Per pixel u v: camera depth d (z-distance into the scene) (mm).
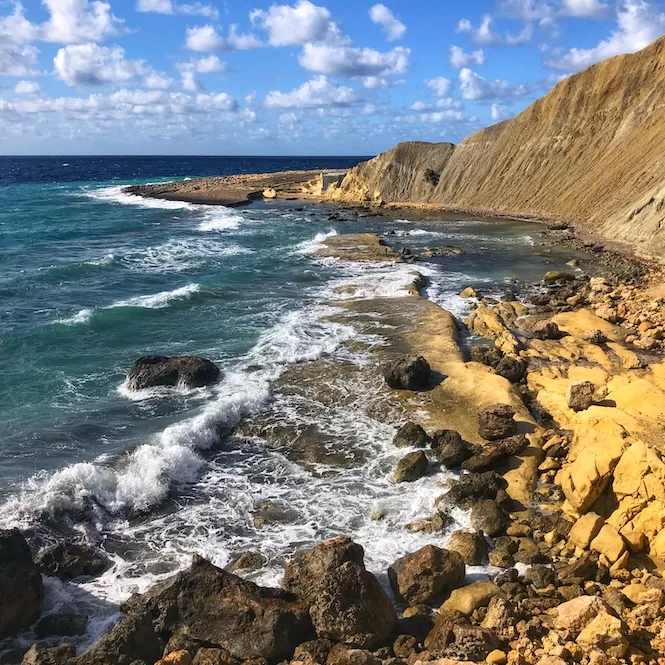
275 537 11234
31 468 13078
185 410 15969
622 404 14672
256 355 19719
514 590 9367
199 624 8836
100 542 11102
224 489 12820
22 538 9547
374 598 8766
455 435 14141
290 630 8641
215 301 26109
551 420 15672
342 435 14844
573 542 10625
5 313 23672
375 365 18797
